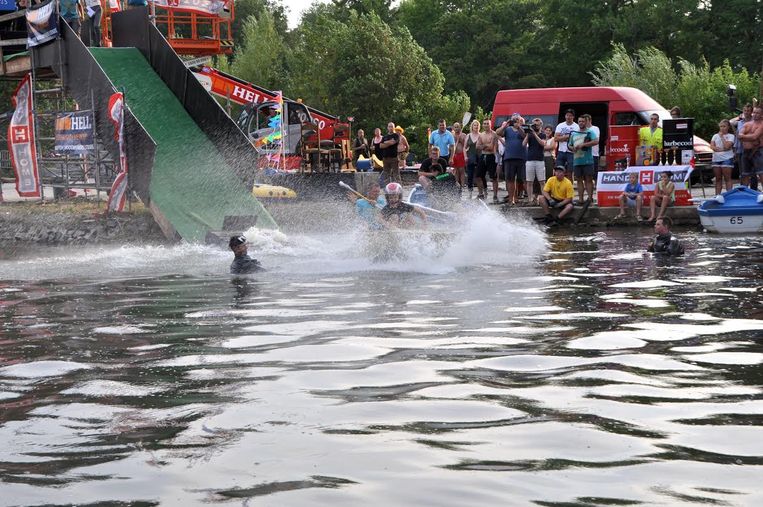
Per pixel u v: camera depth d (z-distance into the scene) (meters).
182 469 4.16
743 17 61.94
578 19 67.62
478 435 4.62
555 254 14.05
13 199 24.75
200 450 4.44
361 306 9.04
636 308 8.68
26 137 20.75
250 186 18.81
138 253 15.35
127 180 18.25
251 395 5.51
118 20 22.19
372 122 53.97
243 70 67.94
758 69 60.41
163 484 3.97
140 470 4.16
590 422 4.83
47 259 14.80
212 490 3.89
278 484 3.95
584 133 20.12
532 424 4.81
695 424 4.76
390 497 3.77
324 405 5.25
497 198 22.34
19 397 5.62
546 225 19.91
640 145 21.31
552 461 4.21
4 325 8.41
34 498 3.84
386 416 5.00
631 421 4.84
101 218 18.44
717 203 17.61
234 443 4.54
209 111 19.73
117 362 6.59
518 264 12.71
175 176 18.61
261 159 28.69
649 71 36.12
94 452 4.45
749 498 3.70
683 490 3.80
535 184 21.77
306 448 4.45
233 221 16.97
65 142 19.89
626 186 19.77
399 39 55.03
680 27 62.44
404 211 13.62
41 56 20.55
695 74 34.38
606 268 12.12
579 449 4.38
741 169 19.64
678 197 19.64
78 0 22.75
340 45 54.72
